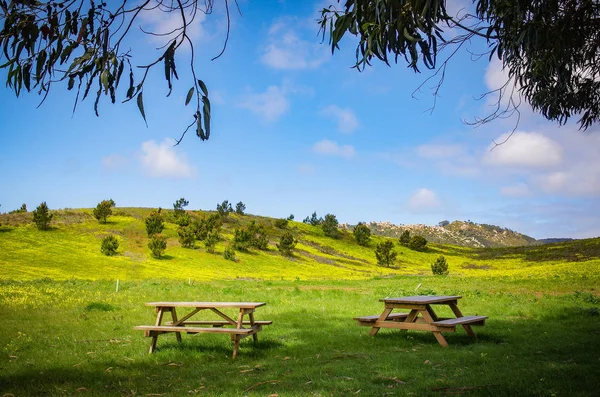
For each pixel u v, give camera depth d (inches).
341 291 797.2
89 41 132.3
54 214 3284.9
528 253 4119.1
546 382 226.2
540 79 270.1
